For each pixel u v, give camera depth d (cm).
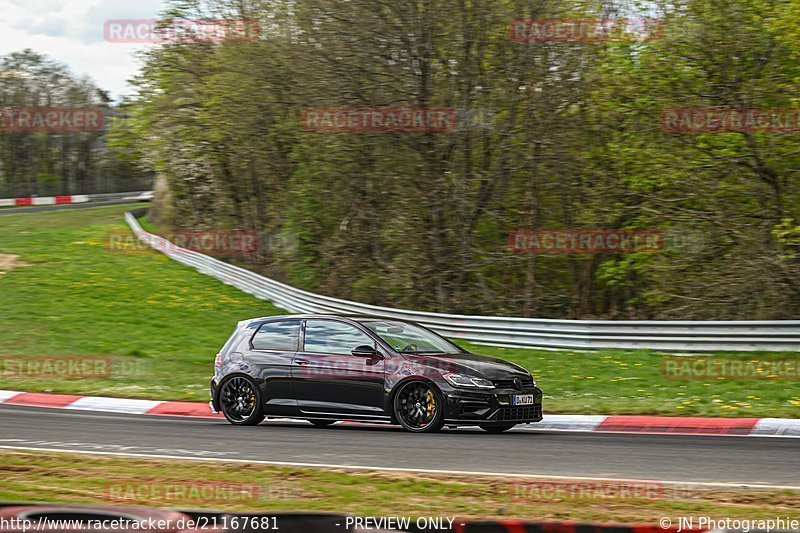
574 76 4991
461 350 2500
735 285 4347
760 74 4756
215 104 6744
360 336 2430
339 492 1472
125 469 1719
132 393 3250
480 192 5256
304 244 6372
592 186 5103
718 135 4862
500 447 2014
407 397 2306
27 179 17225
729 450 1995
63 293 5994
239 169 7288
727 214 4556
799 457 1894
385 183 5347
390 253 5741
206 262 7100
